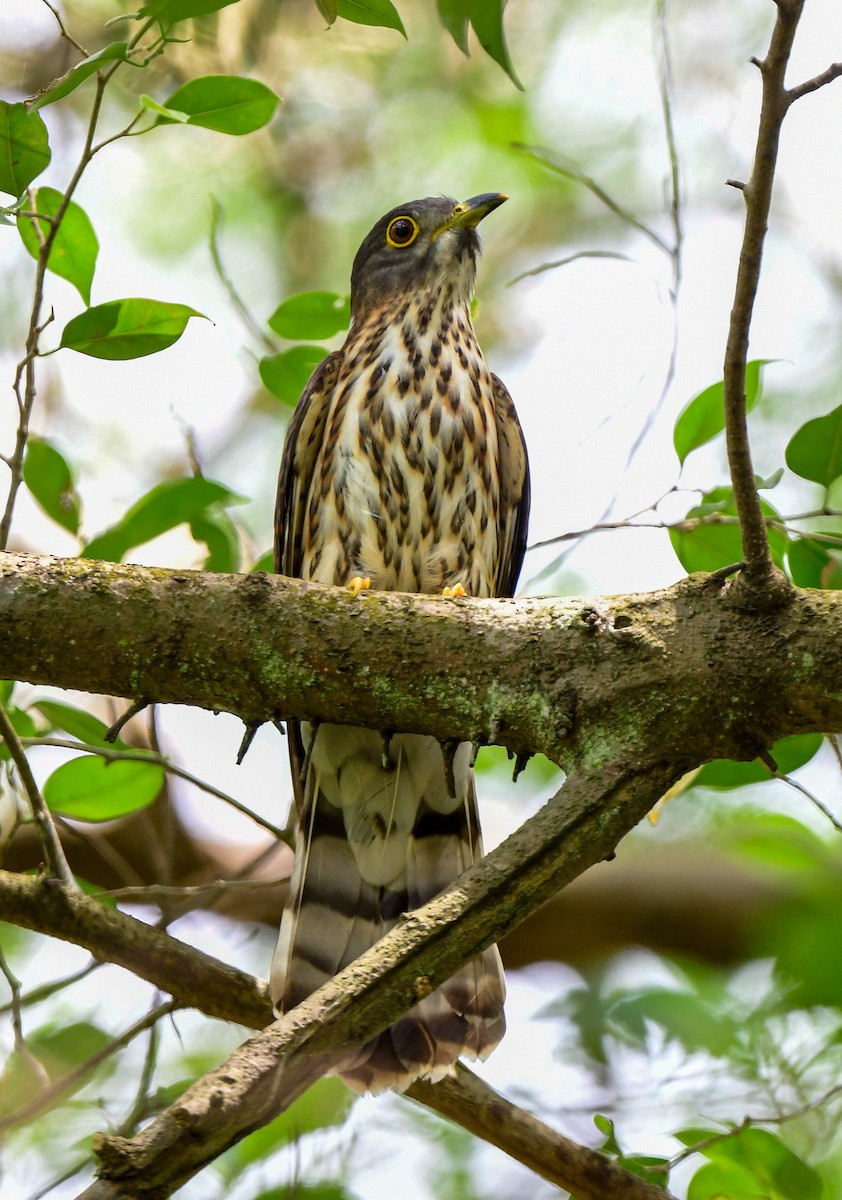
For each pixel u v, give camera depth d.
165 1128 5.61
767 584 7.07
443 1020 8.84
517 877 6.63
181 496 10.05
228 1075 5.81
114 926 8.62
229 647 7.60
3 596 7.59
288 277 15.62
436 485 10.82
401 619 7.58
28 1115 8.58
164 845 11.59
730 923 13.78
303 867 9.60
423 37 16.08
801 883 13.77
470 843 10.16
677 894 13.79
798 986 12.52
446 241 11.55
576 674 7.30
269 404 15.23
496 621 7.53
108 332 8.18
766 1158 9.09
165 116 7.68
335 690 7.62
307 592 7.68
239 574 7.76
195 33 15.04
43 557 7.75
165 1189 5.61
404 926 6.43
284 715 7.78
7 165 8.07
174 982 8.70
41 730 10.69
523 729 7.43
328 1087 11.45
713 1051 11.78
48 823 8.53
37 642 7.62
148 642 7.60
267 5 15.66
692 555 9.48
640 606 7.37
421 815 10.16
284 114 15.90
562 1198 11.27
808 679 7.02
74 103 15.44
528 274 9.87
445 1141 11.53
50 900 8.51
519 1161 8.59
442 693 7.52
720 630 7.16
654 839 14.25
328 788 10.17
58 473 10.20
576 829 6.82
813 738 9.34
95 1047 10.99
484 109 16.00
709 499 9.46
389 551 10.80
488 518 11.01
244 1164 10.80
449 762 7.71
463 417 10.95
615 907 13.80
